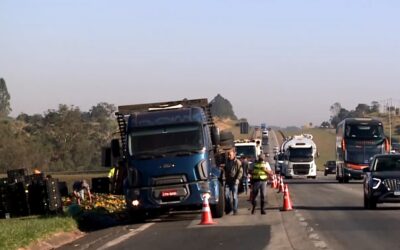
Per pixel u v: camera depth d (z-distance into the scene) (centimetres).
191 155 2253
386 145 5231
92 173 8031
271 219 2239
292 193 3797
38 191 2589
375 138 5216
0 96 15488
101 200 3170
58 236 1862
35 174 2681
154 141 2281
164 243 1683
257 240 1677
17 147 8750
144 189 2262
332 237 1702
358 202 3008
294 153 6391
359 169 5200
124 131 2519
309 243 1588
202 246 1595
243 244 1605
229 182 2472
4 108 15325
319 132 18762
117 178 2647
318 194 3672
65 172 8562
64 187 3366
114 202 3105
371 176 2541
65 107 10450
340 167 5388
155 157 2261
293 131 18538
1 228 1842
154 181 2256
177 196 2238
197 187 2239
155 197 2253
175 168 2248
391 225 1977
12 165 8619
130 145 2294
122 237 1861
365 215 2323
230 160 2494
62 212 2548
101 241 1784
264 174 2442
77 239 1889
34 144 9231
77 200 3091
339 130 5597
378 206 2755
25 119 12575
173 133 2284
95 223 2306
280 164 6638
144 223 2298
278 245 1567
